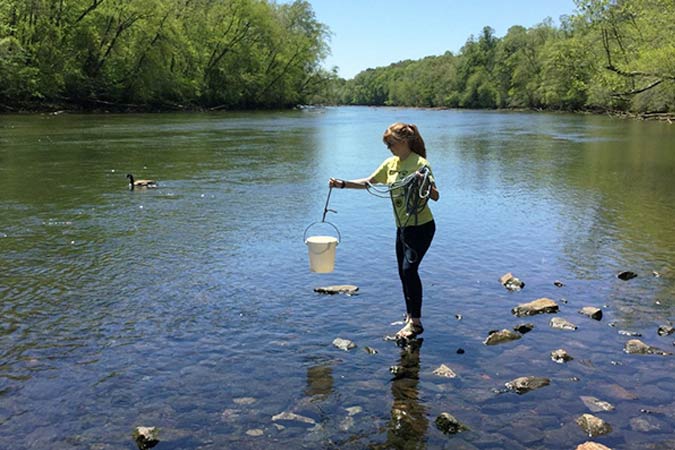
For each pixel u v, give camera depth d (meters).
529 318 5.27
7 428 3.41
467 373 4.17
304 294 5.81
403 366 4.27
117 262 6.84
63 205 10.26
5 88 41.81
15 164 15.73
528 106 103.00
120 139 24.14
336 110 95.56
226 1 67.38
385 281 6.25
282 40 74.88
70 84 46.66
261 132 31.25
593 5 25.34
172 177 13.86
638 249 7.70
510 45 112.31
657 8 24.45
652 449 3.27
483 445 3.29
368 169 15.82
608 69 26.34
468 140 28.16
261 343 4.64
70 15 46.88
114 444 3.26
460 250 7.57
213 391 3.87
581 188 12.89
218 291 5.87
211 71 65.56
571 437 3.38
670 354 4.50
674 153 21.08
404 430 3.44
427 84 141.25
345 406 3.70
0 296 5.66
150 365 4.23
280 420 3.53
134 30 50.66
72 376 4.05
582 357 4.46
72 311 5.29
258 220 9.20
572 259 7.20
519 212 10.11
